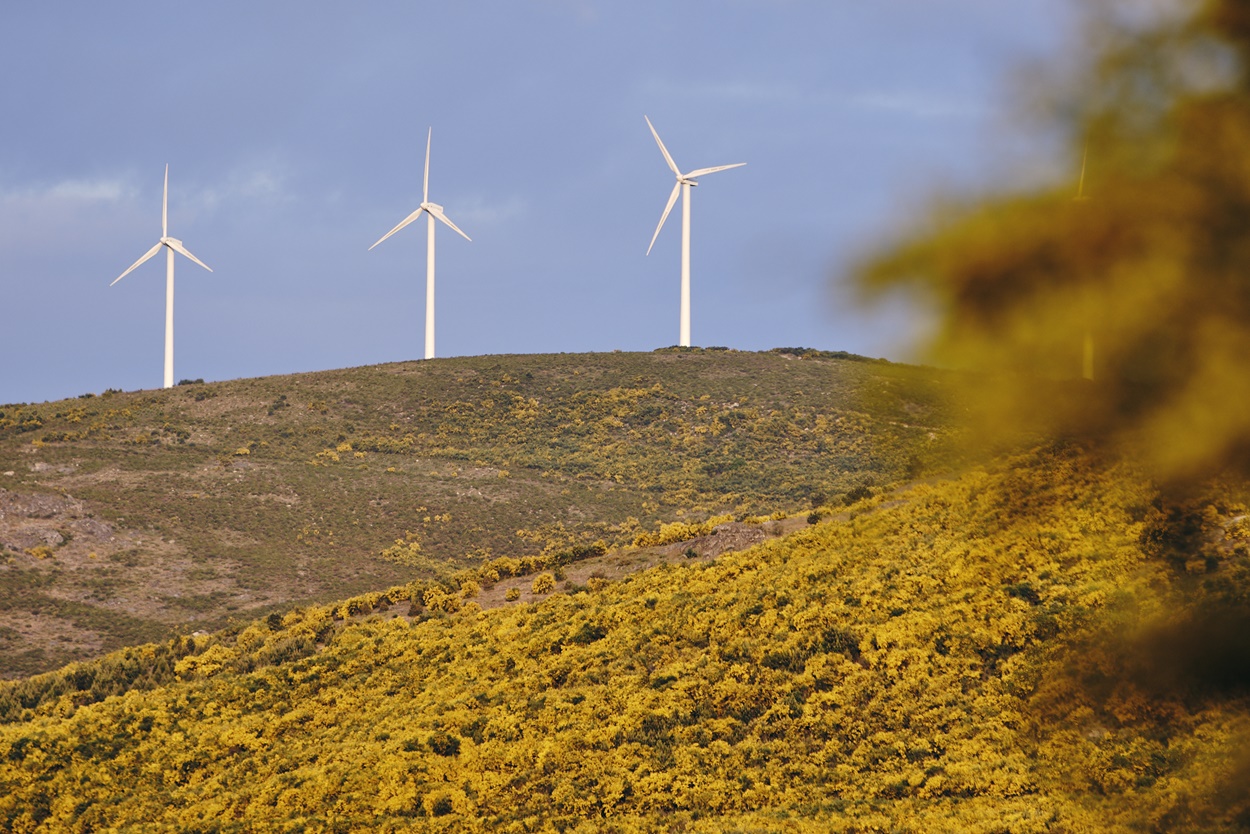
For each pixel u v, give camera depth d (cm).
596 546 9850
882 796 4600
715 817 4872
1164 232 557
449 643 7794
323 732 6788
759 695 5800
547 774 5612
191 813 5888
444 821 5338
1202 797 2306
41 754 6800
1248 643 766
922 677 5338
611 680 6378
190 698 7544
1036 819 3500
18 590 12794
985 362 577
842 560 6825
